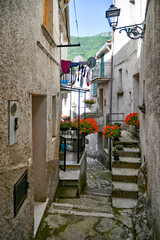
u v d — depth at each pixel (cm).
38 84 346
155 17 334
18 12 236
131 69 933
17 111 241
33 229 318
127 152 724
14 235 232
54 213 413
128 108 1006
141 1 752
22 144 262
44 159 425
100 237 345
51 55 450
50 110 469
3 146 203
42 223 376
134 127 901
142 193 461
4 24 197
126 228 379
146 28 496
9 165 219
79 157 714
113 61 1278
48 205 445
